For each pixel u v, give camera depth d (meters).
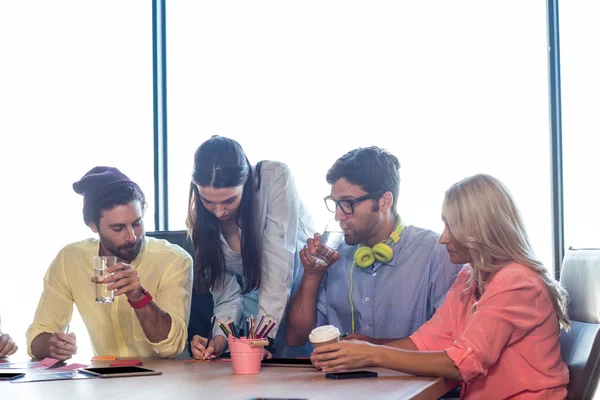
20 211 3.99
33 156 3.96
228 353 2.35
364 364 1.75
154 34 3.70
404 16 3.31
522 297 1.83
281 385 1.65
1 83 3.98
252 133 3.50
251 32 3.54
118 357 2.36
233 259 2.48
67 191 3.94
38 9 3.96
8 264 4.00
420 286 2.34
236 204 2.32
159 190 3.66
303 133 3.42
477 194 1.94
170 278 2.40
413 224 2.46
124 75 3.78
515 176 3.11
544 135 3.09
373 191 2.30
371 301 2.39
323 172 3.36
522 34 3.14
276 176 2.45
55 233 3.97
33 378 1.82
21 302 3.99
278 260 2.40
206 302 2.58
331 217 2.50
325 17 3.42
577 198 3.04
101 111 3.83
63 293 2.45
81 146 3.88
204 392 1.57
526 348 1.86
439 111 3.23
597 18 3.02
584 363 1.89
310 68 3.43
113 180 2.33
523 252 1.91
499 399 1.86
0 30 3.99
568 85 3.06
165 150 3.68
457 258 2.01
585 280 2.05
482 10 3.20
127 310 2.39
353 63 3.37
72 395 1.56
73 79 3.88
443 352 1.77
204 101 3.62
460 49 3.22
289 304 2.44
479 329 1.79
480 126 3.17
